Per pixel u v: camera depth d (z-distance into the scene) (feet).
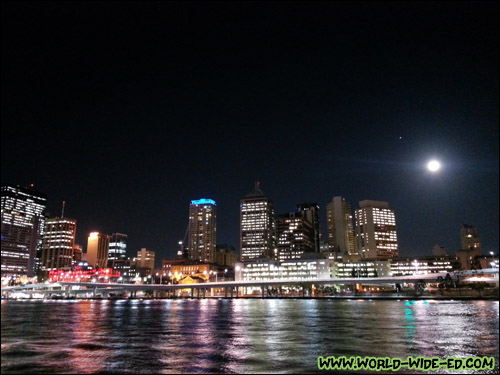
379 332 205.77
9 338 190.19
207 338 187.32
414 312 367.04
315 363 125.90
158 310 456.45
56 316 357.41
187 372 114.42
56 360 131.85
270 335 197.57
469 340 171.12
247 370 116.37
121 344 167.73
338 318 306.76
